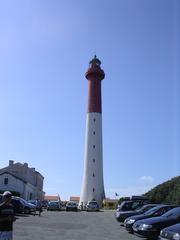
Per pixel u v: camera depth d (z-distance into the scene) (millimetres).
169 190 57219
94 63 91812
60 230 24734
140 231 19938
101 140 89250
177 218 19859
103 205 85062
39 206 42219
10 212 10203
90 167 87812
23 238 19406
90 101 89875
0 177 74125
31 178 94938
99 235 22453
